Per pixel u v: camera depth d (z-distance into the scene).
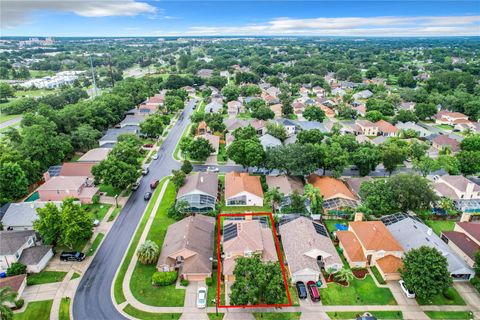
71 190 83.62
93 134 121.56
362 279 59.12
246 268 51.00
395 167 99.44
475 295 56.12
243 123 142.00
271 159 91.81
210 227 70.75
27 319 50.59
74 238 62.00
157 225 75.06
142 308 52.91
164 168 106.12
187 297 55.03
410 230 67.56
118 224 75.25
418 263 52.50
